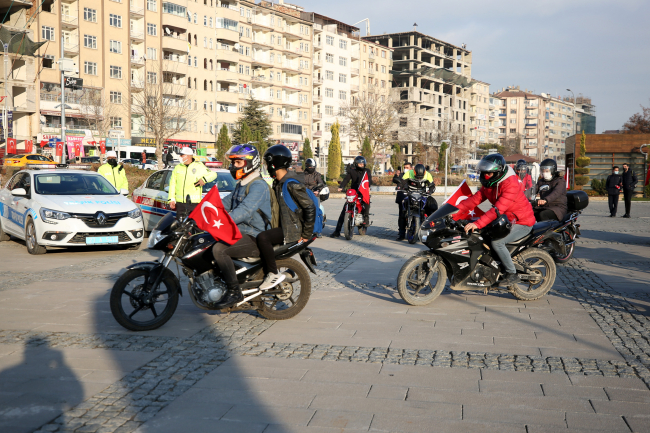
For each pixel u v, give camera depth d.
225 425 3.56
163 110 58.28
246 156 5.64
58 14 60.50
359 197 14.08
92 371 4.55
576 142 38.69
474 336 5.57
